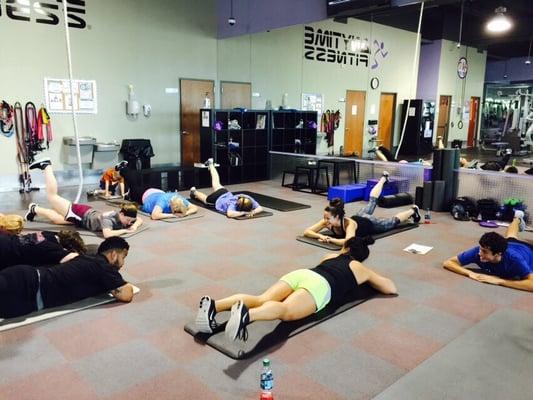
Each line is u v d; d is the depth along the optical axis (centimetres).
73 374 237
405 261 425
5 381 230
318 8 750
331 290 293
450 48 1223
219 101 1011
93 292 312
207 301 261
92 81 820
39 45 754
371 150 1245
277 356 256
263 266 407
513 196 584
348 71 1215
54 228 511
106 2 817
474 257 384
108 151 838
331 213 471
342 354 260
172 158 959
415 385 227
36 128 764
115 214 506
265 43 1063
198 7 945
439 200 632
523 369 243
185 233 509
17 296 286
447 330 291
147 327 289
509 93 1370
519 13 994
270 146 927
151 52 890
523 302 334
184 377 235
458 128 1345
